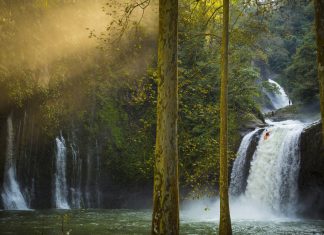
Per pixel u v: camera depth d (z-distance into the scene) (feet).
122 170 92.12
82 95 91.76
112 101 95.81
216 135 73.46
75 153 88.94
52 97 85.71
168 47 27.71
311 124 75.87
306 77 109.09
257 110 98.63
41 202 83.87
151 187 93.76
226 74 38.27
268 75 161.68
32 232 49.01
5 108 78.33
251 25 51.08
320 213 72.08
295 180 74.64
